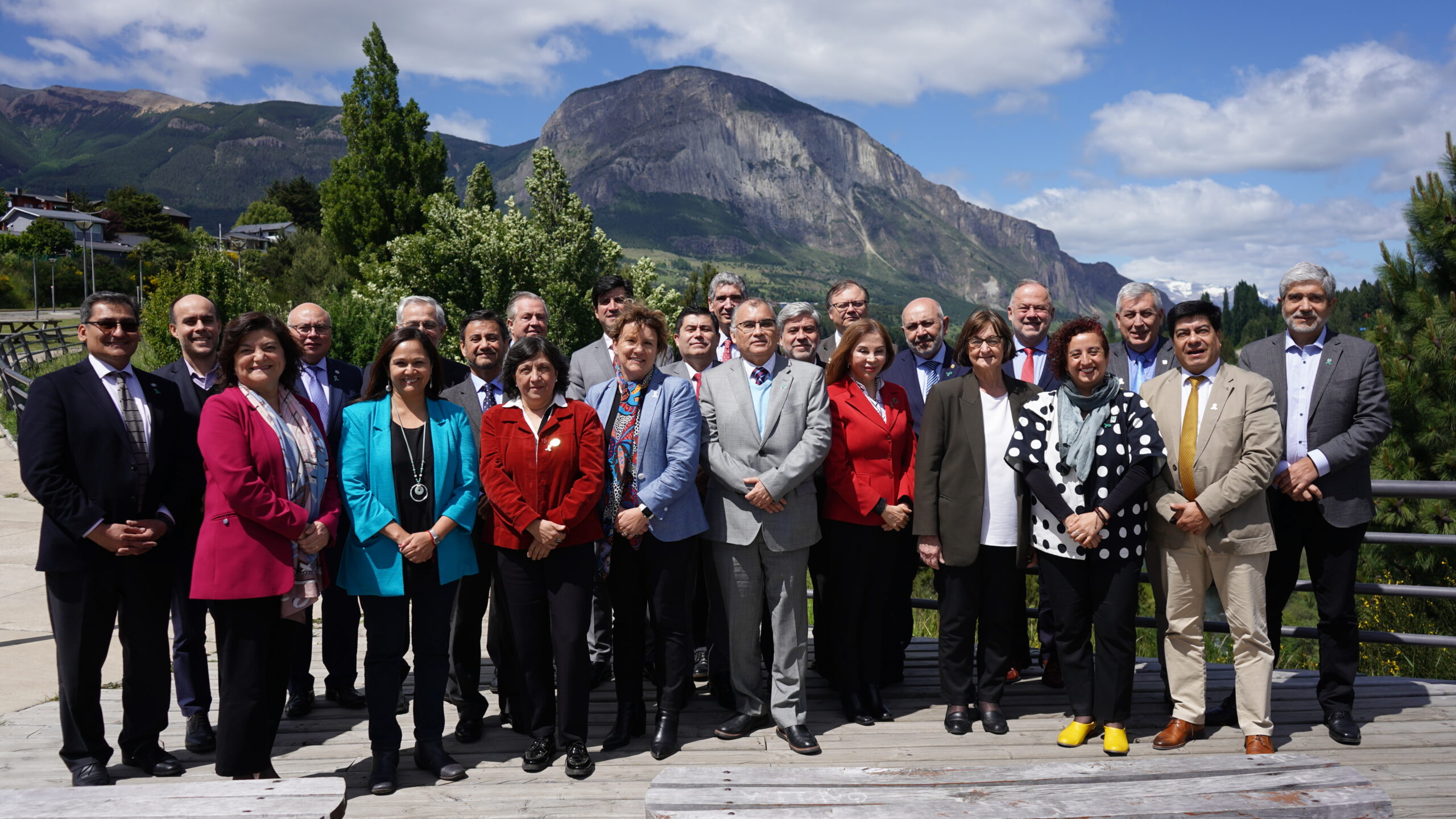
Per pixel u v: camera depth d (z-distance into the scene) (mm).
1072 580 3775
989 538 3930
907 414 4305
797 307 4527
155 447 3465
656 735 3697
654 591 3768
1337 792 2178
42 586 6438
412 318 4637
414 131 38031
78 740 3320
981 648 4035
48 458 3207
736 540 3818
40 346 23547
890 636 4555
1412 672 5812
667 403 3879
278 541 3236
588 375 4945
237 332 3324
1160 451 3646
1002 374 4121
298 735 3893
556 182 26453
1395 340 7105
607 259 26469
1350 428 3828
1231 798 2143
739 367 4059
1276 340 4137
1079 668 3795
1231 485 3574
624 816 3068
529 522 3465
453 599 3686
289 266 36594
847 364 4176
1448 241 7047
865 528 4047
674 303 25344
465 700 3887
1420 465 6906
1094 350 3740
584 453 3594
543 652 3615
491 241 23453
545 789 3312
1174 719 3799
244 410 3275
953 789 2209
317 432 3594
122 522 3324
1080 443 3723
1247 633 3664
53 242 72188
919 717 4129
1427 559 6699
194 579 3160
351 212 37156
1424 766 3451
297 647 4121
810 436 3824
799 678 3809
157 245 76188
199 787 2285
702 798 2150
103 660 3373
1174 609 3799
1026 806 2094
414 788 3332
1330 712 3830
